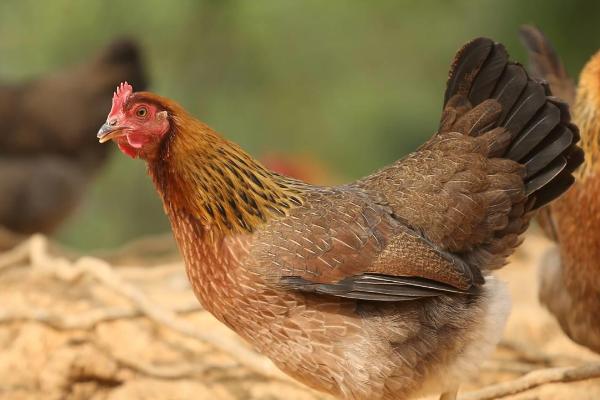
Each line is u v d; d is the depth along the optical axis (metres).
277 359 13.53
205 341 16.97
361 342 13.06
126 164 37.69
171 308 18.56
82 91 29.77
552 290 16.69
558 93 17.73
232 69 38.91
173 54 38.31
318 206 13.48
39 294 19.67
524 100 14.17
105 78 30.14
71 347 17.47
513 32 34.25
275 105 40.03
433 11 41.28
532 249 25.34
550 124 13.97
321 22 40.28
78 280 20.31
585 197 15.16
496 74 14.38
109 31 38.00
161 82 38.00
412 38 41.28
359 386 13.15
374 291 12.97
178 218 13.58
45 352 17.52
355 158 40.03
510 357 18.08
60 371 16.80
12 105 29.06
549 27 33.69
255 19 39.03
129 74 30.50
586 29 33.47
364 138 40.03
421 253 13.18
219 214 13.27
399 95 40.47
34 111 29.11
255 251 13.13
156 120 13.34
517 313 19.53
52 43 38.38
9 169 28.33
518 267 24.41
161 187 13.62
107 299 19.48
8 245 27.52
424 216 13.74
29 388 16.91
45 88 29.67
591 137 15.24
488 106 14.32
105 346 17.80
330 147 40.22
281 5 39.50
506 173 14.03
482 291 13.70
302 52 40.06
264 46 39.34
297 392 16.75
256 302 13.18
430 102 40.28
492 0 35.53
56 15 38.03
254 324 13.38
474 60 14.47
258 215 13.34
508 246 14.25
